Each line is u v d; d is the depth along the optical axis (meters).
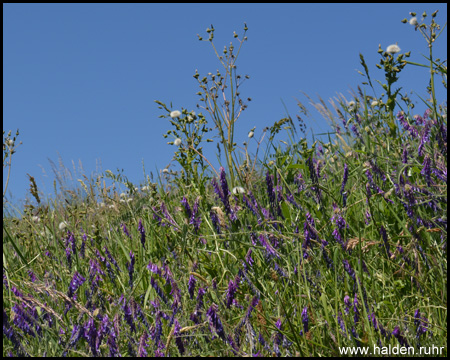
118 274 3.20
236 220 3.01
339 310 2.41
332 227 2.93
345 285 2.43
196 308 2.29
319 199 3.20
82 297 2.88
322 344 2.13
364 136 4.44
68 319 2.64
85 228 4.13
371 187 3.02
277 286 2.52
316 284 2.56
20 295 2.42
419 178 3.43
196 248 3.07
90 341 2.12
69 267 3.11
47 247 3.63
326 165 4.14
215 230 3.11
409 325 2.19
